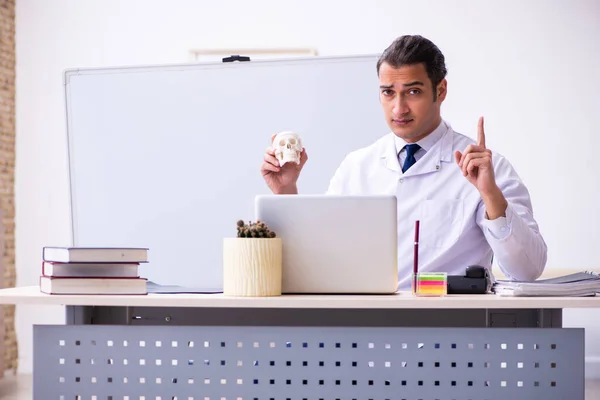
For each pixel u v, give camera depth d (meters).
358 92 3.62
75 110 3.80
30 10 5.75
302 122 3.67
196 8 5.71
